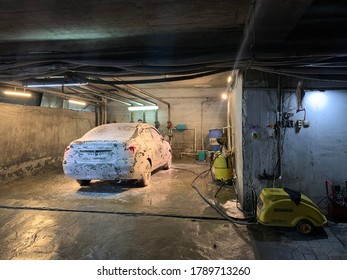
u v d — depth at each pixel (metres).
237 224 3.54
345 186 3.94
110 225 3.53
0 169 5.89
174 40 3.39
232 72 5.29
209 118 10.10
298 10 2.30
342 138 3.96
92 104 10.17
